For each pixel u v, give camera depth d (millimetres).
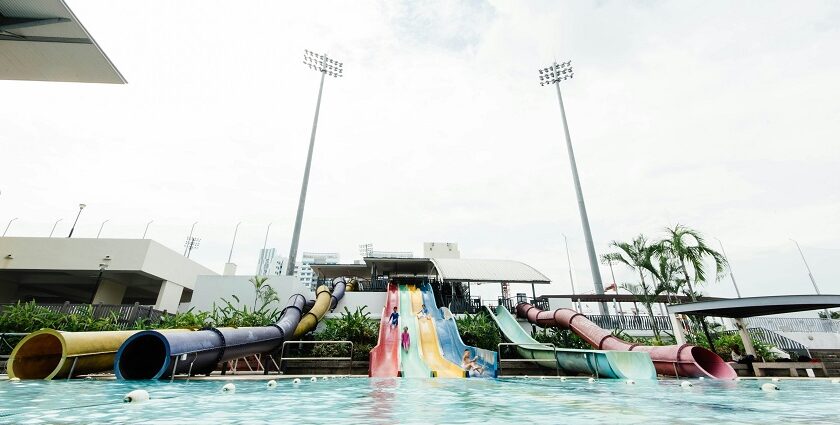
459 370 14031
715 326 20688
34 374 7867
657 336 18844
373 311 22469
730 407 5074
